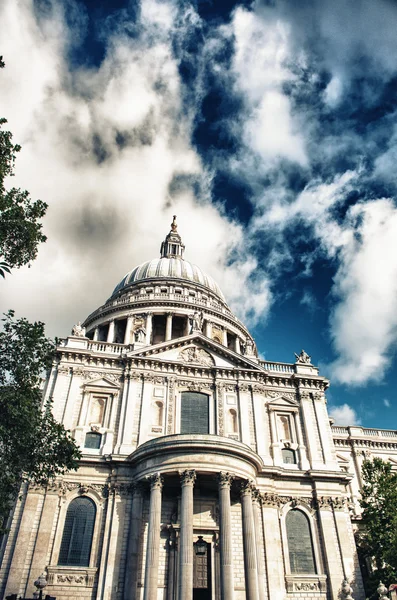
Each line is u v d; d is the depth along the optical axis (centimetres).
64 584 3131
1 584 3020
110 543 3278
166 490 3600
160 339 6166
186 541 2966
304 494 3856
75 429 3791
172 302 6266
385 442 5334
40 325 2695
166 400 4094
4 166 2475
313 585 3453
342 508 3819
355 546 3772
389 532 3684
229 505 3167
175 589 3222
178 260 7888
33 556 3161
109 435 3809
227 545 3006
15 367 2581
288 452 4109
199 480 3462
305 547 3647
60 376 4034
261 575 3319
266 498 3700
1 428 2328
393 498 3862
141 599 3130
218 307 6700
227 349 4481
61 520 3369
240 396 4253
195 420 4072
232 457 3353
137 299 6444
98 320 6469
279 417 4312
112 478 3562
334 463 4066
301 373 4581
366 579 3781
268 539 3525
